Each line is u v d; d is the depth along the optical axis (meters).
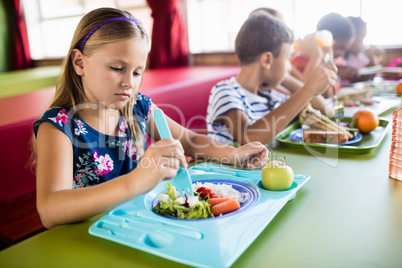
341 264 0.47
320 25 1.89
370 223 0.58
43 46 5.37
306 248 0.52
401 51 2.77
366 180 0.77
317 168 0.85
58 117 0.80
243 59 1.40
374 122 1.12
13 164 1.47
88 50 0.75
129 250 0.53
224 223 0.57
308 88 1.17
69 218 0.62
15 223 1.27
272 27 1.33
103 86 0.75
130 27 0.75
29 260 0.51
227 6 3.49
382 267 0.47
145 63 0.79
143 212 0.63
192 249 0.50
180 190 0.69
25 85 3.54
